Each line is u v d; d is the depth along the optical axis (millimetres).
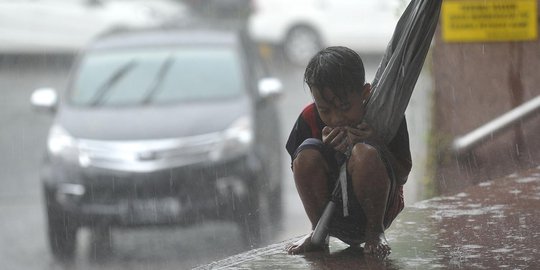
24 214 30047
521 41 20375
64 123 26078
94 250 24922
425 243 11531
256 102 27078
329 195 10703
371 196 10281
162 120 25625
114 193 24344
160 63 28453
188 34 30219
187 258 23469
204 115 25812
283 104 46750
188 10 62156
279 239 24516
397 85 10367
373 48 61500
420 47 10383
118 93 27375
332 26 61750
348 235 10984
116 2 62031
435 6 10305
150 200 24328
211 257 23422
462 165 20812
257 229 24625
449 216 13023
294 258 10984
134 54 29000
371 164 10148
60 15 61250
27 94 51625
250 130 25438
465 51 20828
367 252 10680
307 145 10422
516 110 19641
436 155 21109
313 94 10352
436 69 21109
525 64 20375
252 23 62406
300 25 62062
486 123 20719
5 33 61188
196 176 24500
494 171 20406
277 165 27547
